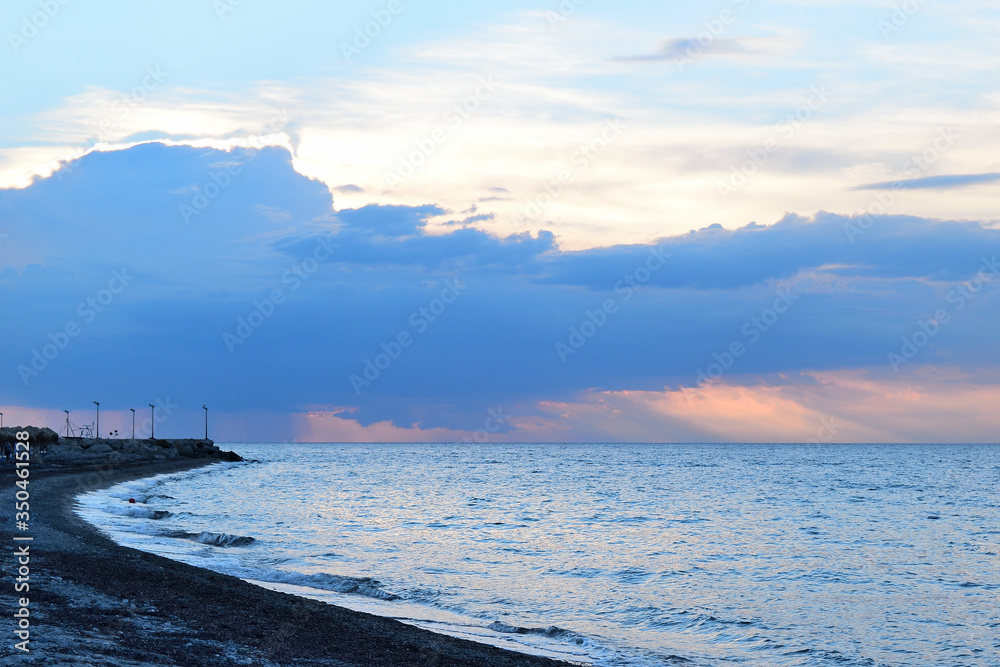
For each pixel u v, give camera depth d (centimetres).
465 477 10919
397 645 1605
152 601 1719
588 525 4831
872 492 8169
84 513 4000
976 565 3372
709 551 3706
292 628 1639
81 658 1127
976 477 11219
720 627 2152
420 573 2839
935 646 2033
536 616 2211
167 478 8706
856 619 2319
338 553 3250
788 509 6138
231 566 2647
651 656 1811
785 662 1845
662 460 19188
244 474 10931
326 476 10744
